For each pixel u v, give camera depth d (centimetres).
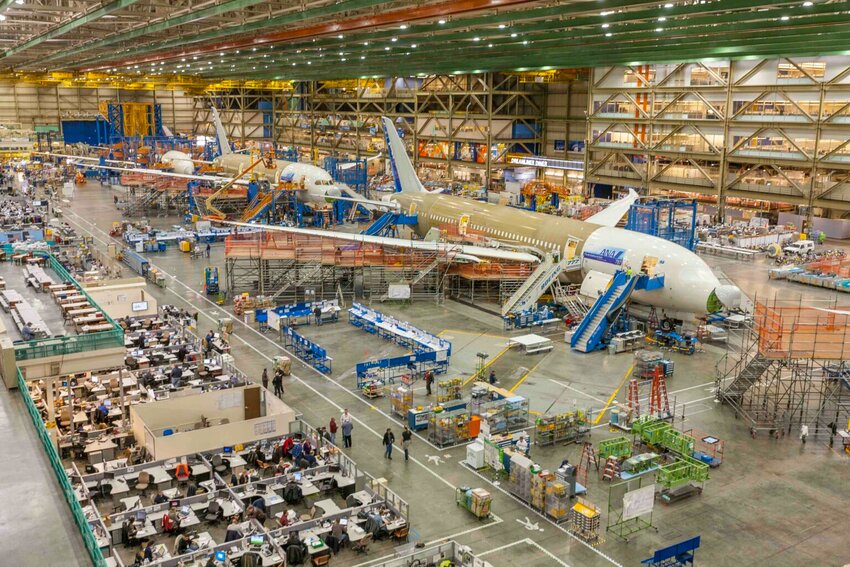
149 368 4962
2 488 2695
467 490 3362
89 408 4306
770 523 3253
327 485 3512
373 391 4625
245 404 4400
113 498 3428
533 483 3384
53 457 2811
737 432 4178
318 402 4553
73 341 3981
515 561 2977
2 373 3778
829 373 4794
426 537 3153
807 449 3984
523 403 4238
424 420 4212
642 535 3167
